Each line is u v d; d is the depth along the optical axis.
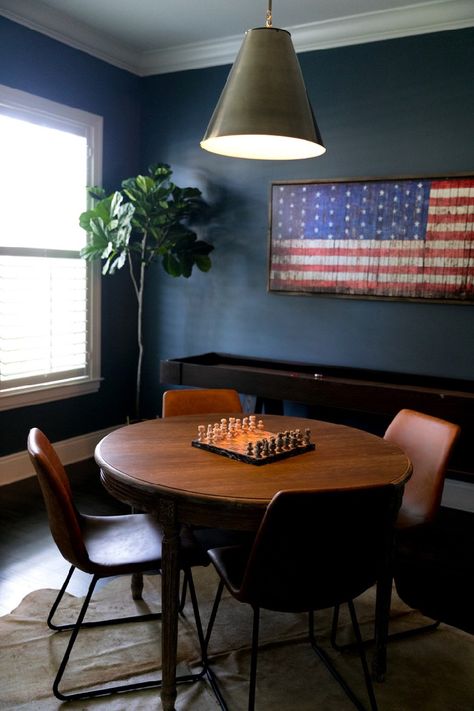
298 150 2.11
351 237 3.73
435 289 3.51
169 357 4.56
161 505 1.74
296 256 3.92
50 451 1.98
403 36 3.50
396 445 2.21
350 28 3.60
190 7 3.49
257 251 4.11
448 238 3.45
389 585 1.95
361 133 3.68
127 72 4.31
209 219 4.27
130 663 2.05
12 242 3.62
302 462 1.98
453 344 3.53
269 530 1.54
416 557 2.90
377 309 3.73
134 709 1.84
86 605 1.86
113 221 3.75
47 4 3.49
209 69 4.15
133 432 2.29
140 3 3.45
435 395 3.06
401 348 3.68
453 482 3.56
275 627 2.31
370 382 3.57
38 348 3.82
